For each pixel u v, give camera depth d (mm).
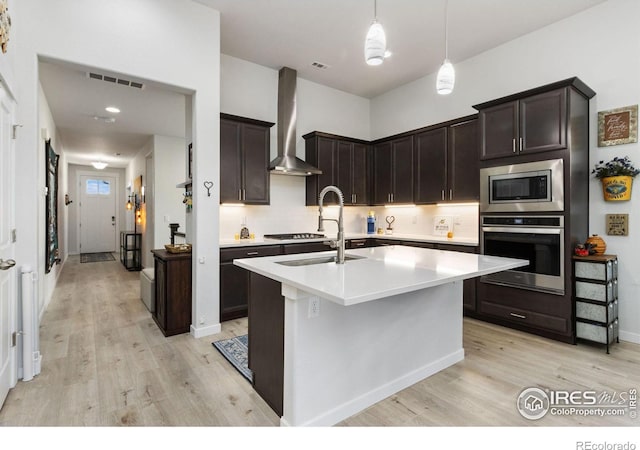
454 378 2375
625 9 3010
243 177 3967
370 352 2057
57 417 1877
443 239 4137
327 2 3137
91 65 2574
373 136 5652
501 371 2473
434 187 4320
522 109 3189
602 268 2785
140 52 2803
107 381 2289
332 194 4801
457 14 3320
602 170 3061
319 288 1430
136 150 7480
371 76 4820
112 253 9688
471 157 3914
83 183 9695
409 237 4512
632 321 2979
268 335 2014
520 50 3750
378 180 5121
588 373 2422
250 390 2188
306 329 1751
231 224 4277
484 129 3504
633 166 2977
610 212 3088
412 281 1586
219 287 3439
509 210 3307
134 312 3908
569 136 2898
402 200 4746
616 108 3066
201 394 2135
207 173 3203
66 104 4488
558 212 2971
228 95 4203
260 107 4477
